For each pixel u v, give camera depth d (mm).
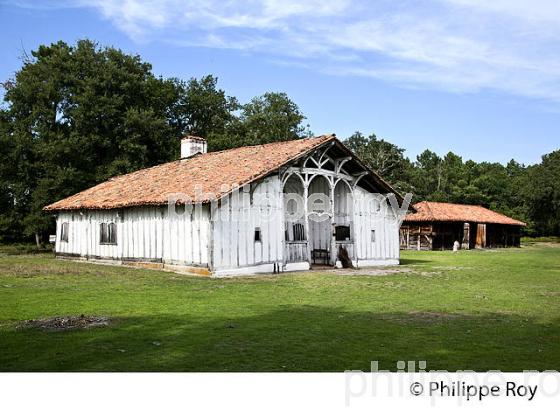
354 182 23469
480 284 15992
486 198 75438
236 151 24828
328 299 12281
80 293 12766
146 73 42719
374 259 24188
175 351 7133
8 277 16578
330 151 22359
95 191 27516
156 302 11469
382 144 74688
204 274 18000
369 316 10008
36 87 35562
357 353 7160
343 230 23688
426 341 7906
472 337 8211
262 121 58688
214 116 53562
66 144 34375
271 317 9781
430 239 45406
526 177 72938
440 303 11781
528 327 9078
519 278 18125
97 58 38312
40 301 11336
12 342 7543
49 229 35312
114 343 7535
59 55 37312
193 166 24359
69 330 8367
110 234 23547
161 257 20266
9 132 35438
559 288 14977
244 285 15156
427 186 84000
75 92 37031
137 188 23875
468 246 48500
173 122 51625
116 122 38156
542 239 68875
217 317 9703
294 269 20594
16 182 35312
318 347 7465
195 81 53219
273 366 6500
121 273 18531
